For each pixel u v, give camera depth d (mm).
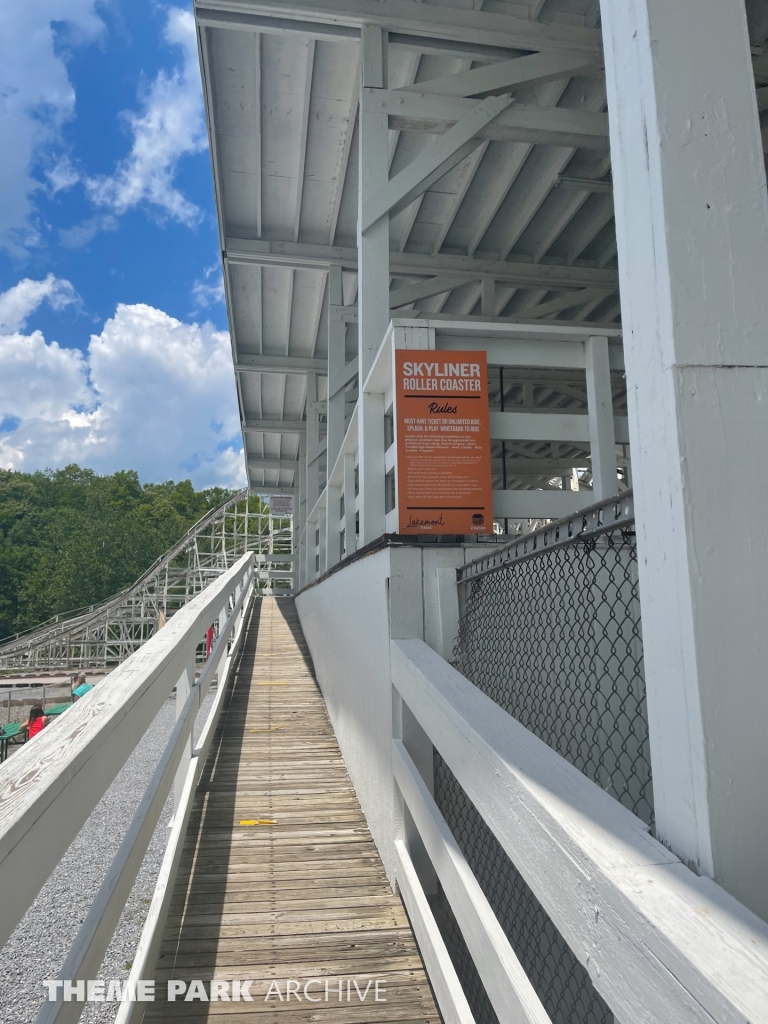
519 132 5578
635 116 1142
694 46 1112
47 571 65312
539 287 9234
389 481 4148
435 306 10766
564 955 2391
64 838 947
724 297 1072
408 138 7184
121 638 38219
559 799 1198
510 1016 1384
